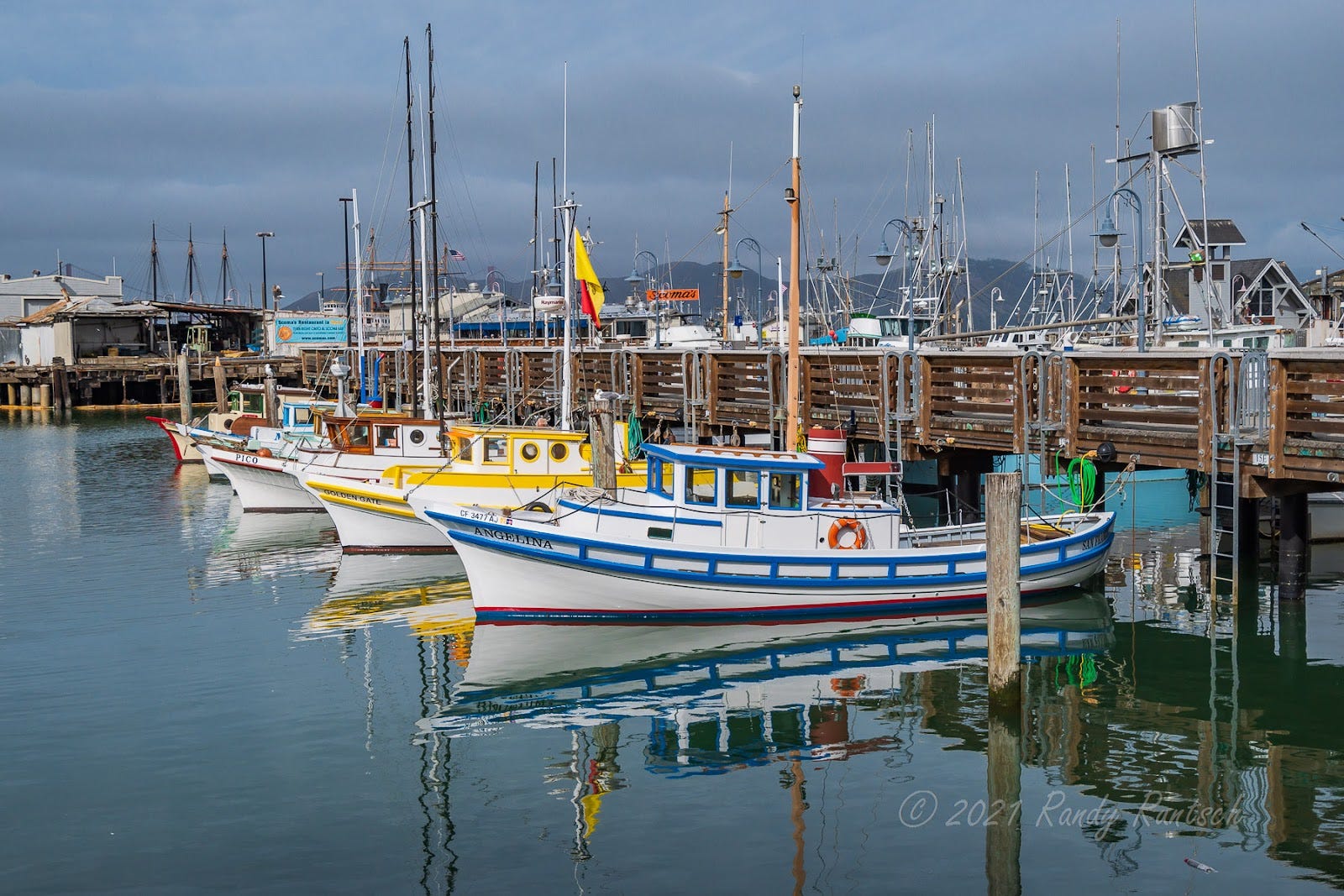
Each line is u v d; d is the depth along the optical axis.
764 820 13.11
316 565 27.70
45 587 25.30
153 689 17.91
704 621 21.12
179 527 33.47
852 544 21.39
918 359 24.92
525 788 14.09
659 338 45.34
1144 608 22.31
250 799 13.77
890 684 17.83
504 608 21.31
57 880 11.82
